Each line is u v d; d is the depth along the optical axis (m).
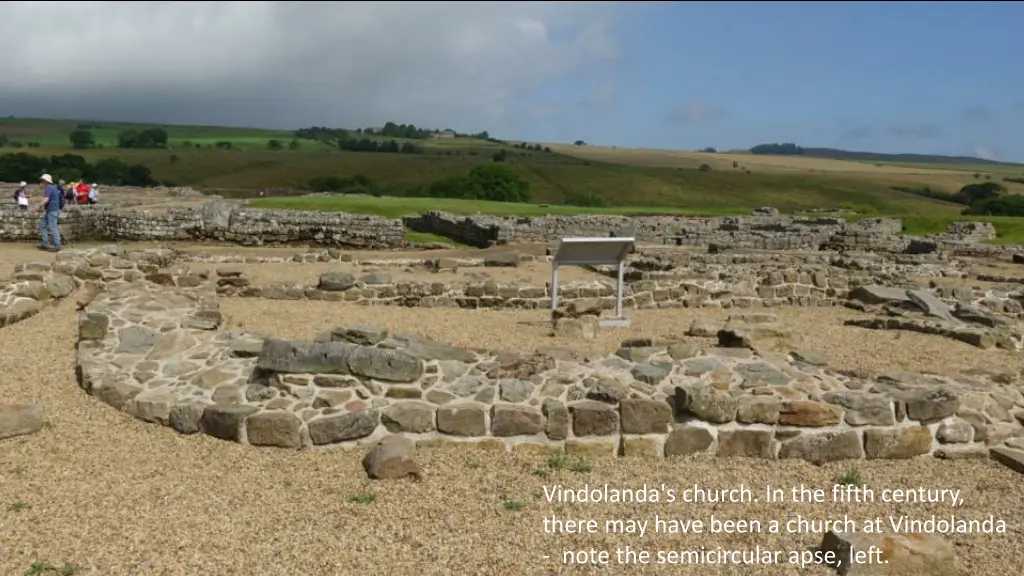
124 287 11.73
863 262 20.98
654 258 21.09
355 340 8.96
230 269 16.83
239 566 5.43
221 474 6.94
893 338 13.11
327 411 7.65
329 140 153.88
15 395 8.54
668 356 9.05
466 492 6.70
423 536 5.91
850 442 7.76
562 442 7.61
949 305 15.46
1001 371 10.01
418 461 7.28
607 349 11.52
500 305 16.09
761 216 43.75
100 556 5.47
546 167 112.00
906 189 106.44
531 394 7.82
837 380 8.43
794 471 7.45
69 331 11.34
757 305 17.12
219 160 106.31
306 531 5.95
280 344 8.02
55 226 22.11
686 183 104.94
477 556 5.64
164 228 27.64
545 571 5.50
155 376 8.58
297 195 53.19
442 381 7.93
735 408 7.70
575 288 16.31
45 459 7.00
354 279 15.85
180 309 10.64
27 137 136.38
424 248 29.80
